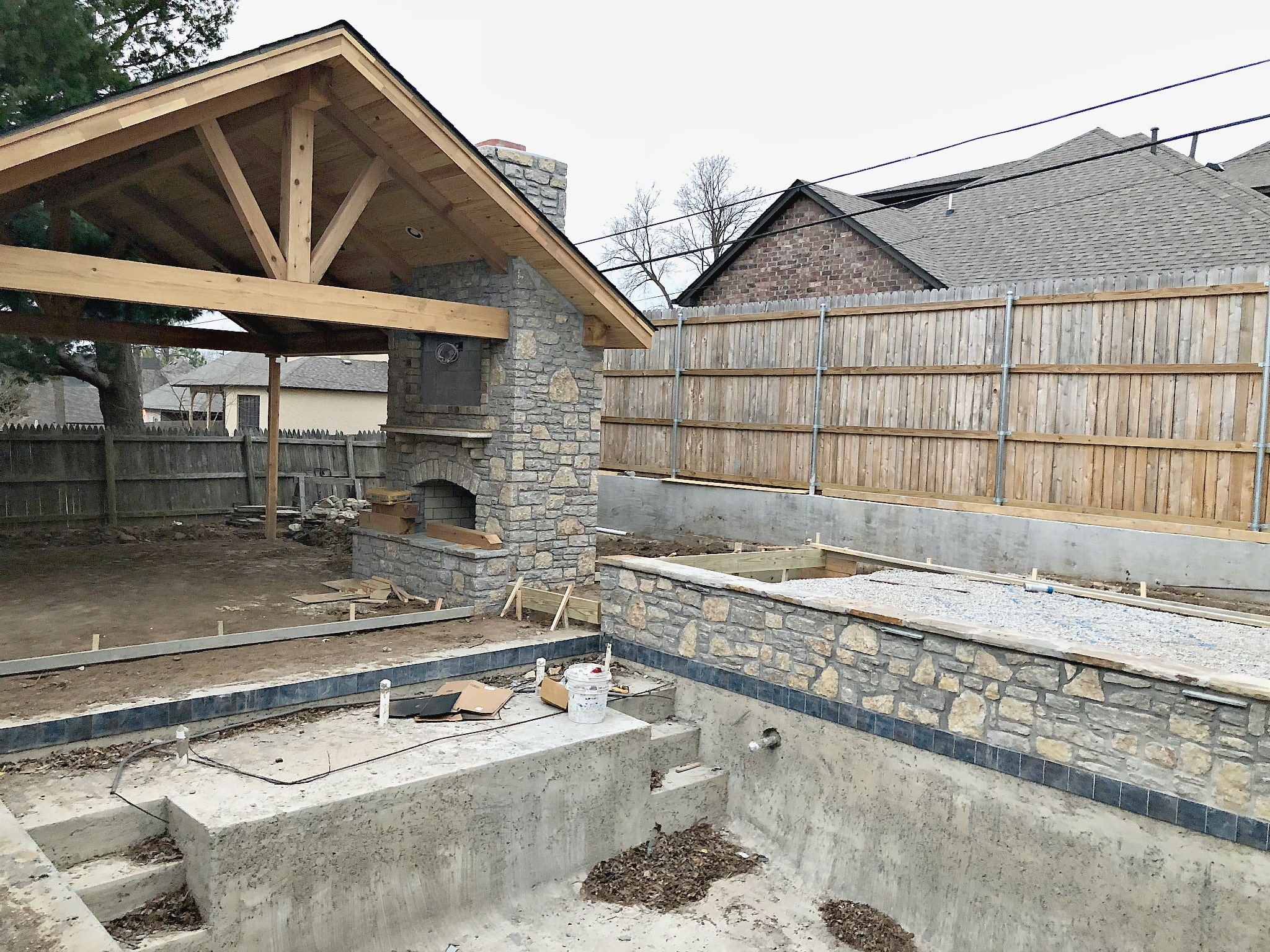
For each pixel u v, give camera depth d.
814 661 7.33
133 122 6.52
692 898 6.77
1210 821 5.23
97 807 5.33
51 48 10.44
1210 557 10.22
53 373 14.93
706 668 8.22
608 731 7.05
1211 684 5.19
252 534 14.36
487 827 6.29
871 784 6.93
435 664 7.85
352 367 33.00
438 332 8.89
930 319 12.77
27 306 12.08
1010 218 17.19
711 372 15.34
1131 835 5.56
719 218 39.78
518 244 9.11
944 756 6.48
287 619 9.05
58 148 6.19
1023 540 11.59
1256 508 10.05
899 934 6.44
